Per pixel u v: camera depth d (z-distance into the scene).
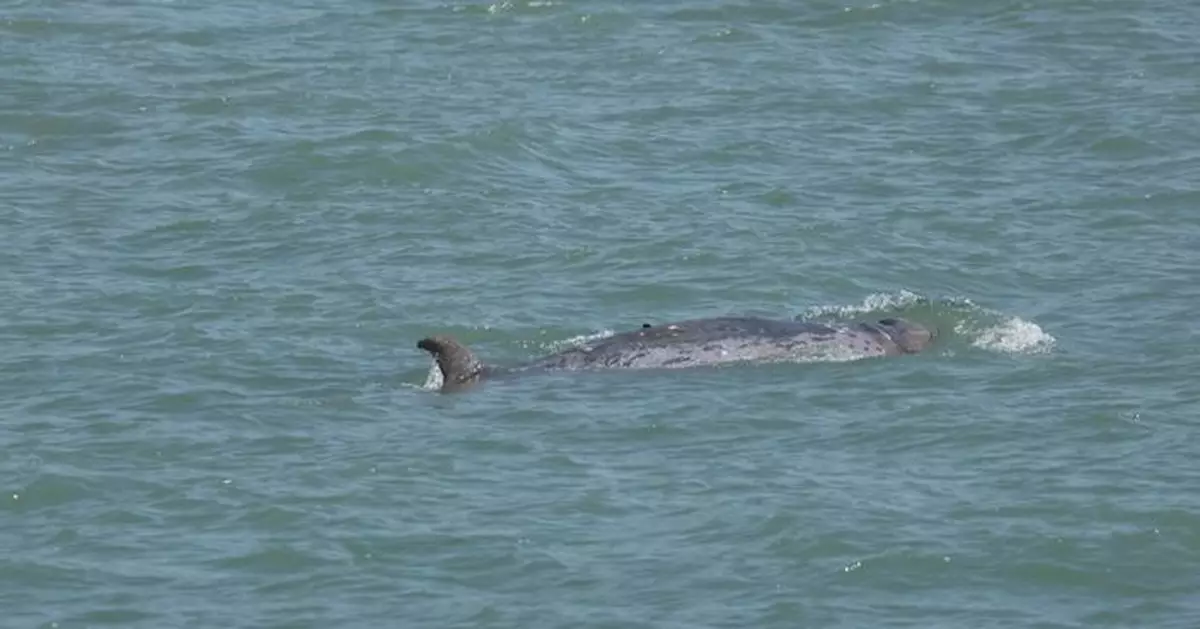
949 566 74.69
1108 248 115.88
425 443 86.69
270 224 120.19
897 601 72.31
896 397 92.00
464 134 135.12
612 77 151.88
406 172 129.25
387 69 152.75
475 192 126.12
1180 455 84.62
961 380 94.31
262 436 87.56
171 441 86.94
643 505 80.06
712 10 167.50
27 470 83.25
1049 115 142.12
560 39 160.75
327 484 82.19
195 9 168.75
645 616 70.94
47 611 71.75
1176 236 117.75
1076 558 75.31
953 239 118.00
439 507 80.00
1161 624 70.62
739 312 106.56
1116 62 154.25
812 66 154.38
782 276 111.50
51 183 127.44
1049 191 126.62
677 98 146.75
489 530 77.75
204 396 92.69
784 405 91.06
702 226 119.75
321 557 75.69
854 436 87.25
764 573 74.12
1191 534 77.06
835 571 74.25
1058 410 90.06
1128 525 77.88
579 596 72.44
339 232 119.06
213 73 151.50
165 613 71.56
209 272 111.75
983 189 127.31
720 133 139.00
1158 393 91.94
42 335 100.94
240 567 75.12
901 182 128.88
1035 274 111.94
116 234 118.12
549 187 127.81
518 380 94.88
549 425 88.75
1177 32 161.12
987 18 165.75
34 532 78.12
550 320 104.75
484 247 116.31
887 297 108.56
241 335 101.44
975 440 86.62
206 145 135.25
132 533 78.00
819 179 129.50
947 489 81.44
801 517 78.19
